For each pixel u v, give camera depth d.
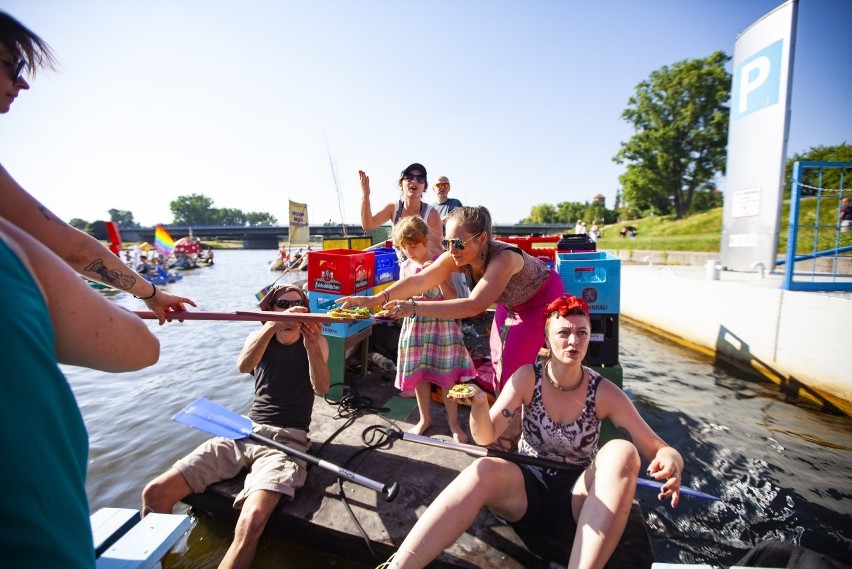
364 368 4.14
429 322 2.93
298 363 2.70
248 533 2.08
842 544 2.74
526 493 1.98
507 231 52.41
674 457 1.77
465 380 3.01
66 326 0.74
